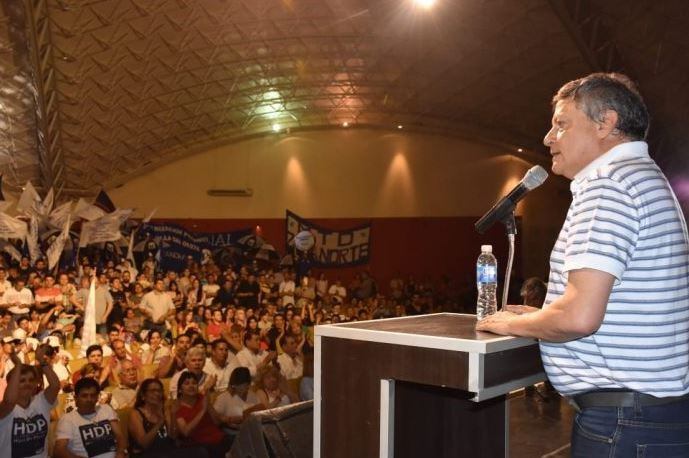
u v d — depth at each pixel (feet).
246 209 69.51
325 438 5.59
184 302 39.88
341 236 69.15
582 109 5.12
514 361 5.17
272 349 30.68
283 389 23.79
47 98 48.85
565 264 4.81
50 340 25.16
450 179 70.44
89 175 63.67
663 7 36.29
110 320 34.09
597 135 5.08
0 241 39.65
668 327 4.72
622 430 4.75
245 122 67.21
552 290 5.23
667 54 39.81
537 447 14.98
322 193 70.49
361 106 66.59
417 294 61.46
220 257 62.03
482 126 67.31
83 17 42.37
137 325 33.35
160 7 44.42
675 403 4.73
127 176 66.95
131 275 41.65
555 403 19.29
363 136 71.05
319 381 5.67
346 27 51.21
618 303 4.77
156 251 55.47
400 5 46.85
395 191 70.59
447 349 4.87
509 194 6.09
